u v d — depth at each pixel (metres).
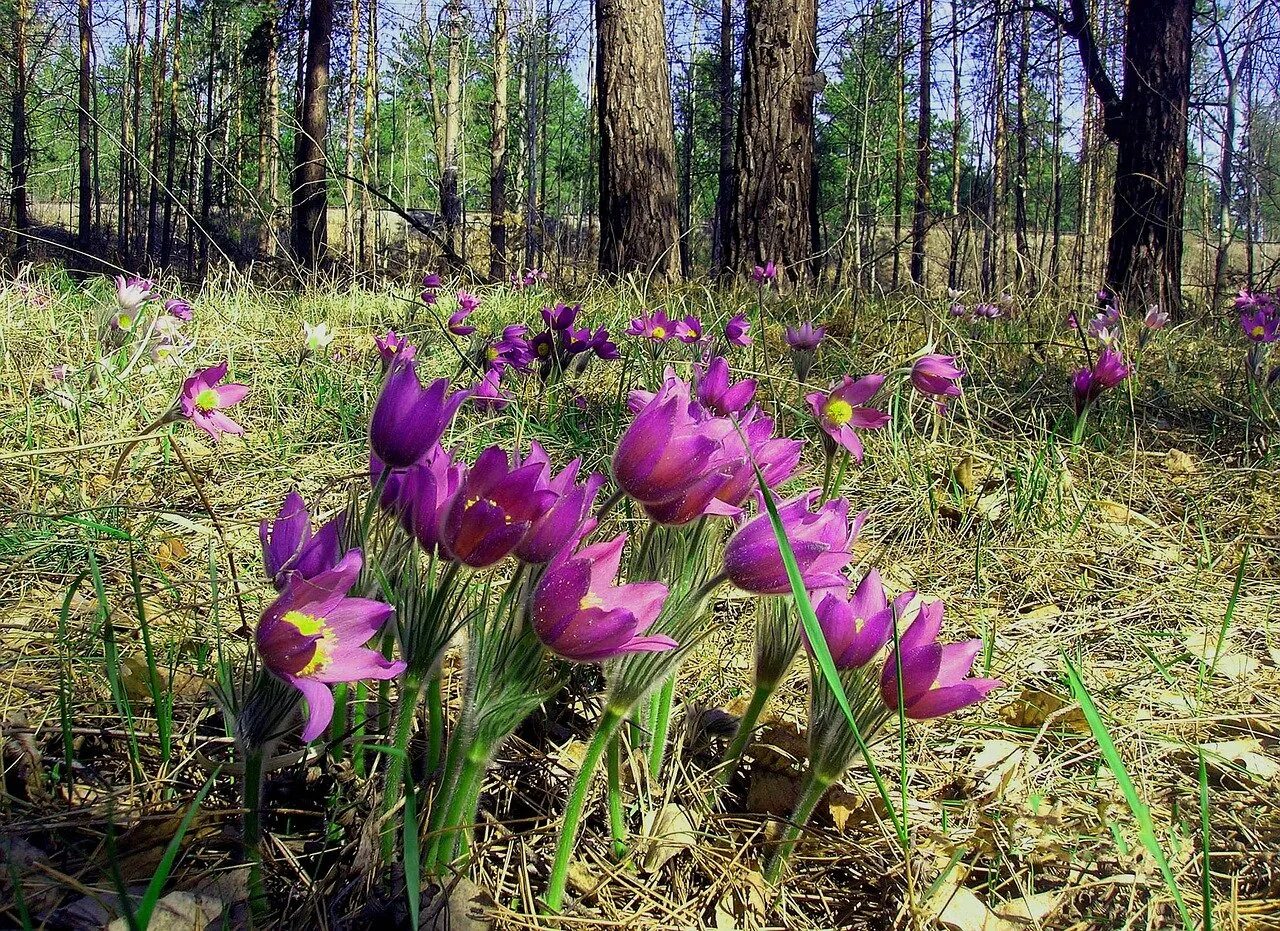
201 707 1.76
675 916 1.45
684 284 7.73
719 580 1.29
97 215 23.14
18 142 21.28
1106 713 2.11
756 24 8.59
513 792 1.61
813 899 1.53
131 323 3.78
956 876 1.58
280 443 3.36
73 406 3.19
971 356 5.03
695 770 1.71
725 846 1.59
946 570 2.89
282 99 26.95
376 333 5.68
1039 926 1.48
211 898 1.29
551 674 1.81
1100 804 1.66
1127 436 4.16
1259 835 1.73
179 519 2.12
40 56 21.55
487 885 1.40
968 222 10.18
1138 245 9.28
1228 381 5.04
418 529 1.26
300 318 6.25
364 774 1.56
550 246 13.09
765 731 1.86
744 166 8.73
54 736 1.67
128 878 1.35
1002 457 3.57
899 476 3.40
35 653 1.95
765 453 1.51
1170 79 9.29
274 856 1.42
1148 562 2.97
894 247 7.64
